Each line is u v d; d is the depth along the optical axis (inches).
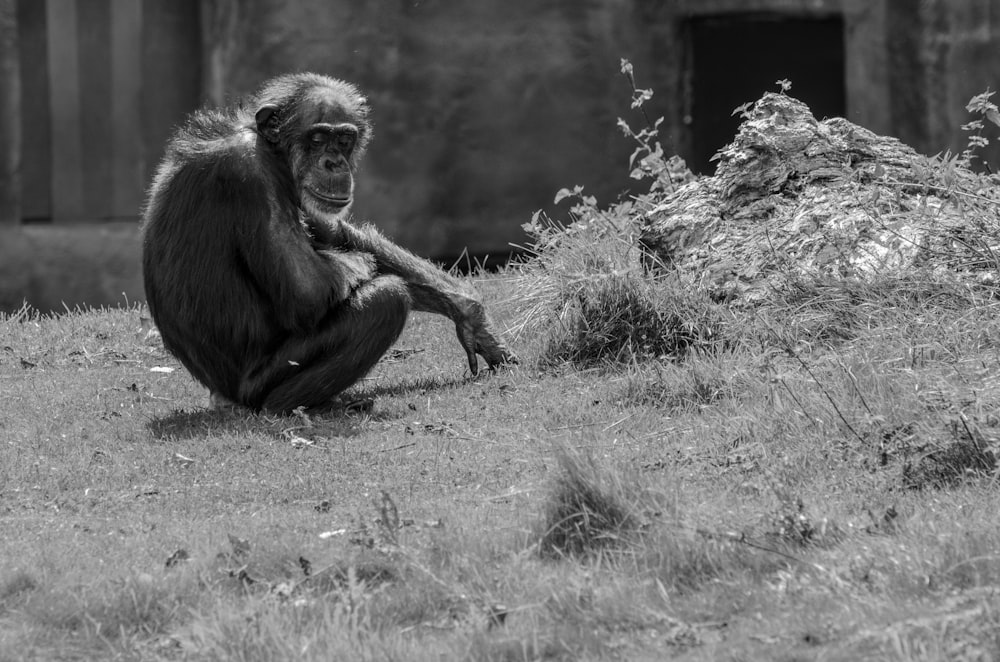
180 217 858.8
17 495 708.0
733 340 916.0
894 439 669.3
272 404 870.4
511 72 2119.8
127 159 2188.7
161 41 2161.7
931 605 475.2
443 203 2135.8
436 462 740.0
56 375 1035.3
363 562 565.0
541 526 592.4
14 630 522.6
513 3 2107.5
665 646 473.1
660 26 2126.0
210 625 507.5
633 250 1071.6
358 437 802.2
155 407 928.9
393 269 954.7
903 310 871.7
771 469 666.8
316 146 868.6
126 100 2177.7
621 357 944.3
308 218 928.3
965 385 727.7
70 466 759.1
